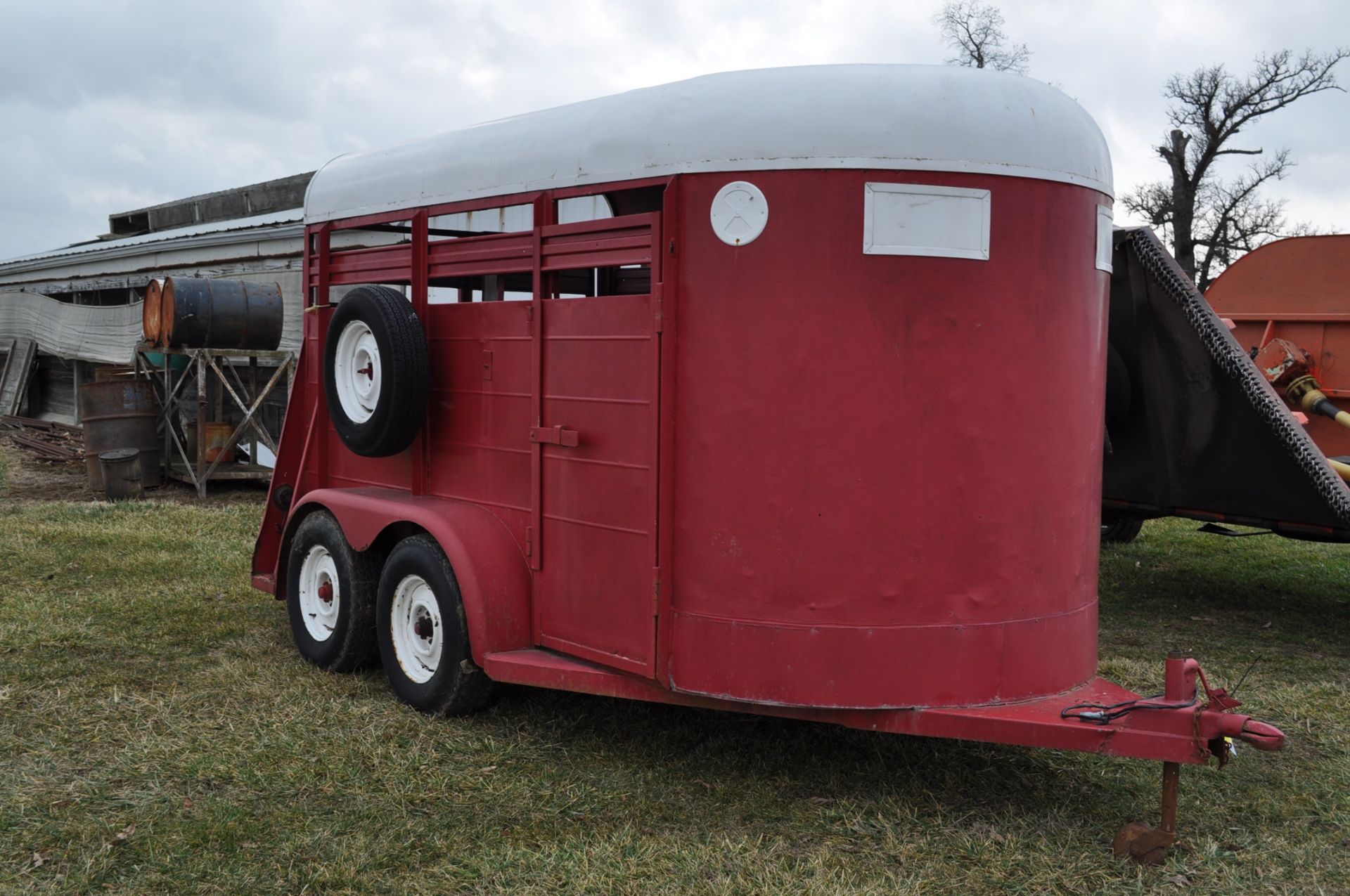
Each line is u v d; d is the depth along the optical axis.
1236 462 6.43
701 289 3.88
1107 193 4.15
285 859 3.55
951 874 3.49
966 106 3.76
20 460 14.51
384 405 4.96
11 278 21.72
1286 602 7.58
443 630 4.74
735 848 3.62
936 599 3.78
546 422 4.51
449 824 3.81
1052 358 3.93
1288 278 7.87
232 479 12.28
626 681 4.18
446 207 4.98
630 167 4.07
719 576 3.89
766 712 3.89
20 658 5.64
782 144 3.74
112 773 4.20
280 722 4.76
